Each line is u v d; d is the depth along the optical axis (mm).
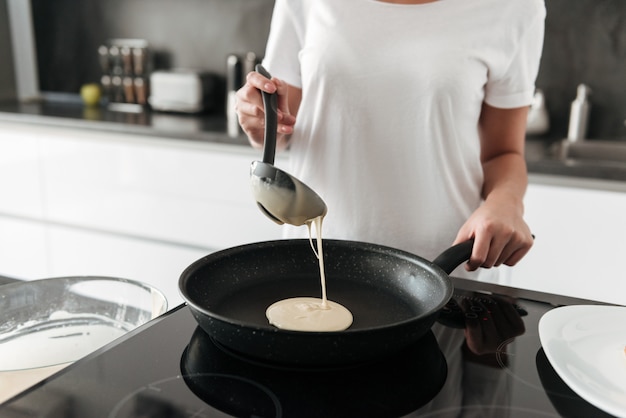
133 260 2328
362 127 1141
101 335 717
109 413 519
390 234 1176
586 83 2203
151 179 2242
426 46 1107
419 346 668
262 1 2574
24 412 513
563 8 2176
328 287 826
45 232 2463
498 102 1198
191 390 562
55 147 2381
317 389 574
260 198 833
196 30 2715
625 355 631
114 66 2748
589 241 1729
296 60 1229
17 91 2998
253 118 1052
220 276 794
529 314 761
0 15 2875
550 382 600
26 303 745
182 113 2645
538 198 1763
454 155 1139
